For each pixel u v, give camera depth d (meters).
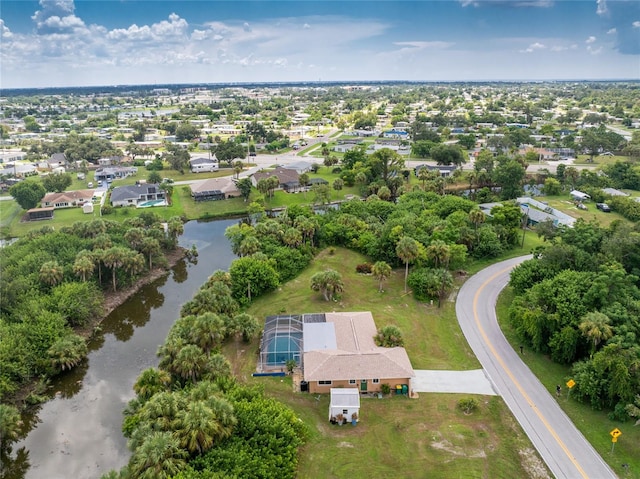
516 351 72.62
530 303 74.19
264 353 69.56
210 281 86.62
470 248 108.62
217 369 60.03
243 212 157.75
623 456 51.44
